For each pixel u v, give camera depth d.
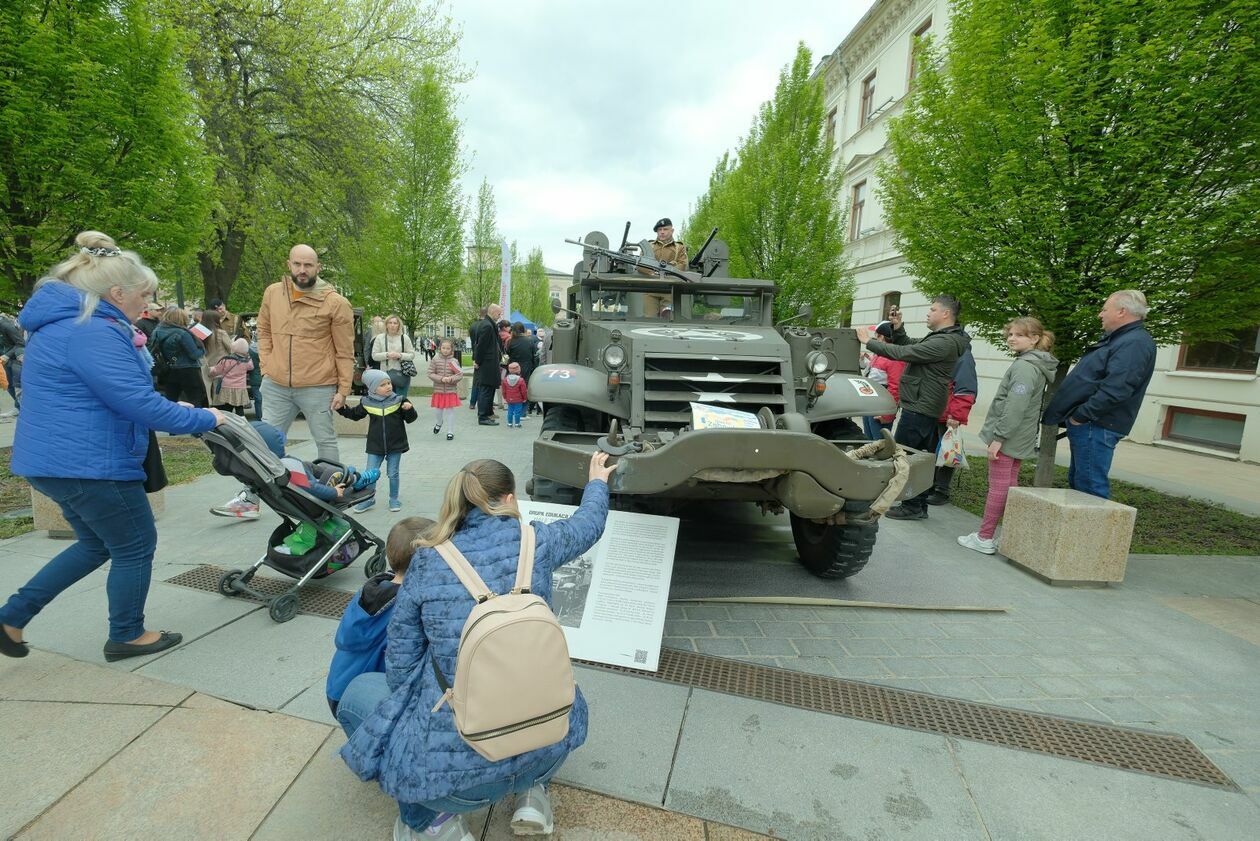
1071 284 5.89
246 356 9.71
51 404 2.76
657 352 4.32
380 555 4.21
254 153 17.16
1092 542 4.58
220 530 5.12
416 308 19.28
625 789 2.42
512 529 2.04
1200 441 10.96
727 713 2.93
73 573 3.04
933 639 3.77
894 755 2.69
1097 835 2.29
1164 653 3.70
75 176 7.68
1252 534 6.12
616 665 3.27
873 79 20.19
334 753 2.55
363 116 17.58
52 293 2.77
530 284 61.00
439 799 1.83
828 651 3.57
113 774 2.39
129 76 8.12
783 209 14.89
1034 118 5.66
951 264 6.83
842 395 4.50
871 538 4.09
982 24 6.36
